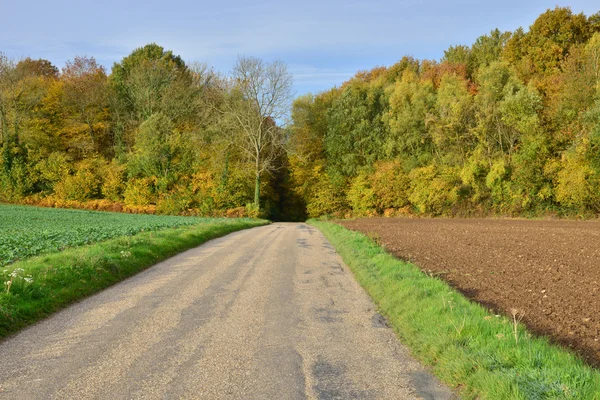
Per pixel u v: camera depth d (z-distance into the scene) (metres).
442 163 55.16
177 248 18.73
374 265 13.56
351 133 61.50
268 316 8.26
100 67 73.50
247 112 60.19
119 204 59.44
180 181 60.75
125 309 8.73
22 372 5.48
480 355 5.62
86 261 11.84
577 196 42.34
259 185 59.84
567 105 43.41
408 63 70.25
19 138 62.09
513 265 13.93
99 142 67.25
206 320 7.95
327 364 5.86
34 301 8.56
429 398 4.87
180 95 66.31
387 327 7.66
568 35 50.06
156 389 4.99
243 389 5.02
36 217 39.28
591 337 6.73
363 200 59.38
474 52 63.56
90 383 5.14
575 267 13.47
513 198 48.41
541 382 4.72
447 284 10.35
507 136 49.47
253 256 16.94
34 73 71.88
